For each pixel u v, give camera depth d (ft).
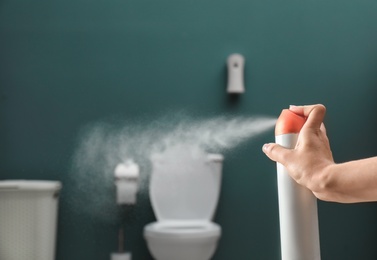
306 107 2.07
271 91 8.33
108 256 7.92
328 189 1.48
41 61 8.29
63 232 7.93
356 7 8.55
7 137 8.15
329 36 8.47
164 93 8.27
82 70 8.29
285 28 8.46
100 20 8.37
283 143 2.04
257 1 8.48
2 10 8.33
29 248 7.19
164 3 8.43
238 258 8.04
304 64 8.41
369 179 1.39
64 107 8.22
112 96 8.24
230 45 8.38
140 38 8.36
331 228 8.16
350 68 8.43
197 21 8.41
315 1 8.54
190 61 8.34
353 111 8.35
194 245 6.17
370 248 8.17
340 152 8.25
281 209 2.09
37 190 7.26
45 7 8.36
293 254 2.04
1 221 7.16
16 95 8.23
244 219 8.12
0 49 8.28
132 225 7.95
